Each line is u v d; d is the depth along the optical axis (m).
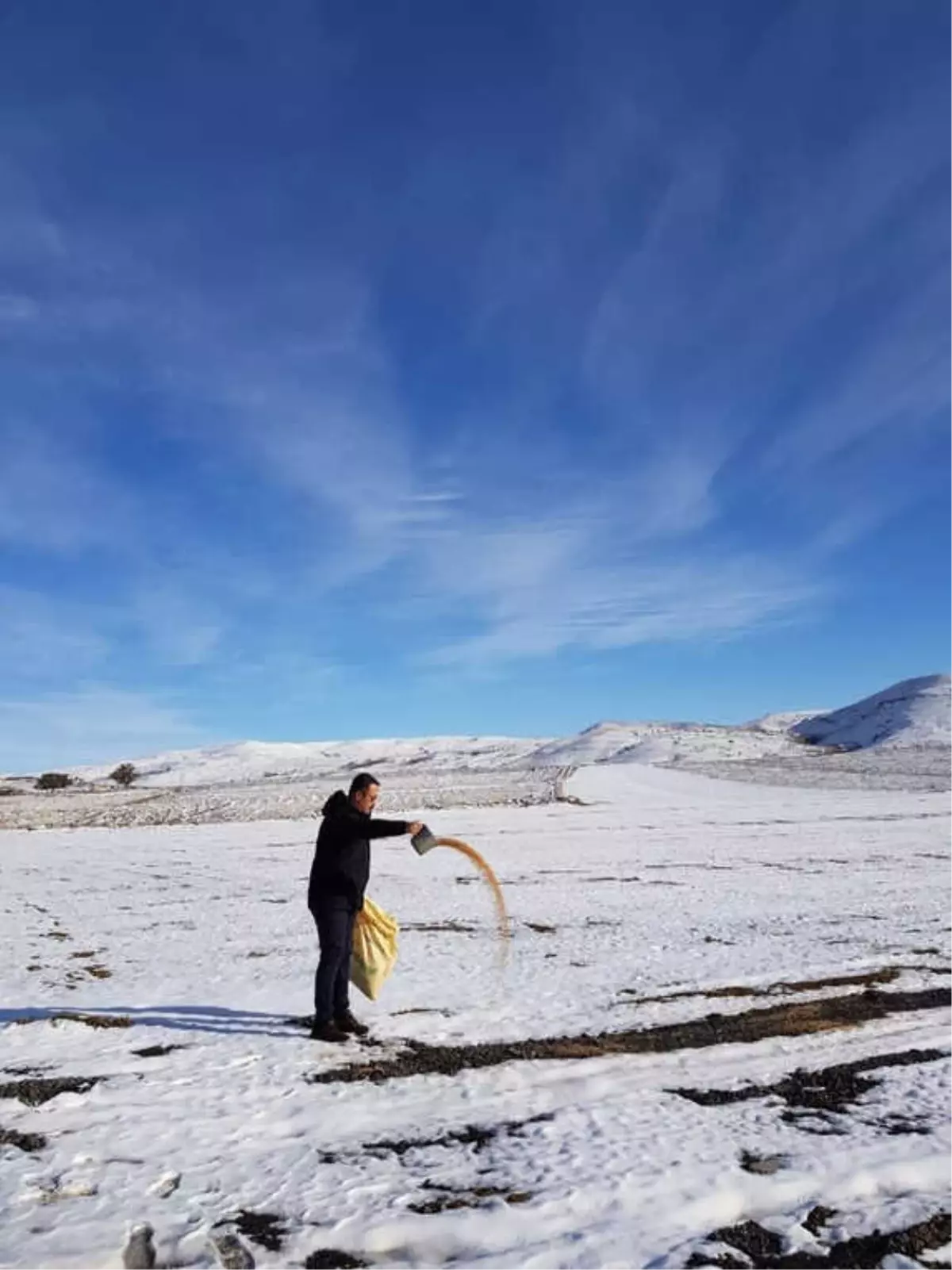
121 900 17.03
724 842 26.88
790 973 10.31
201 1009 8.97
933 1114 6.24
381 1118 6.18
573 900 16.22
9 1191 5.09
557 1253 4.50
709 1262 4.43
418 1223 4.73
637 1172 5.31
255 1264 4.41
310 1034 8.09
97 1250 4.45
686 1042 7.85
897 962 10.85
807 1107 6.39
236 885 19.14
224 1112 6.29
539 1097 6.56
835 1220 4.85
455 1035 8.02
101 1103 6.47
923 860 22.30
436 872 20.53
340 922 8.04
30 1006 9.12
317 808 43.25
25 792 67.81
